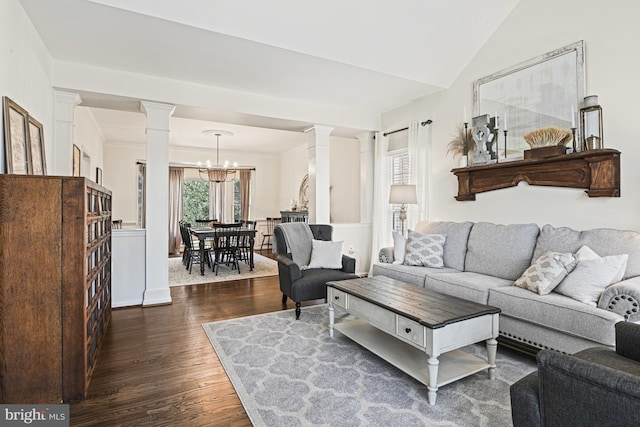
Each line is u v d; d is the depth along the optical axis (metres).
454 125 4.18
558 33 3.11
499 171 3.59
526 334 2.45
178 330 3.14
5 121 2.05
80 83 3.47
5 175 1.84
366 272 5.62
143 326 3.24
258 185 9.62
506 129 3.55
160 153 3.96
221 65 3.54
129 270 3.93
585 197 2.91
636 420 0.91
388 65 3.70
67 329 1.96
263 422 1.78
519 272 3.00
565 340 2.22
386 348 2.42
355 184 6.25
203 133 6.99
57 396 1.94
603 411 0.99
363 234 5.60
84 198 1.99
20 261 1.87
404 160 5.14
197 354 2.63
